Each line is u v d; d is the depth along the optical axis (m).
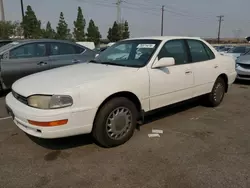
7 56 5.82
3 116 4.68
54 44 6.49
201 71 4.54
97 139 3.22
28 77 3.51
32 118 2.80
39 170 2.81
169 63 3.59
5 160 3.03
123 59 3.99
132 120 3.49
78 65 4.04
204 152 3.21
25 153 3.21
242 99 6.09
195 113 4.86
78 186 2.52
